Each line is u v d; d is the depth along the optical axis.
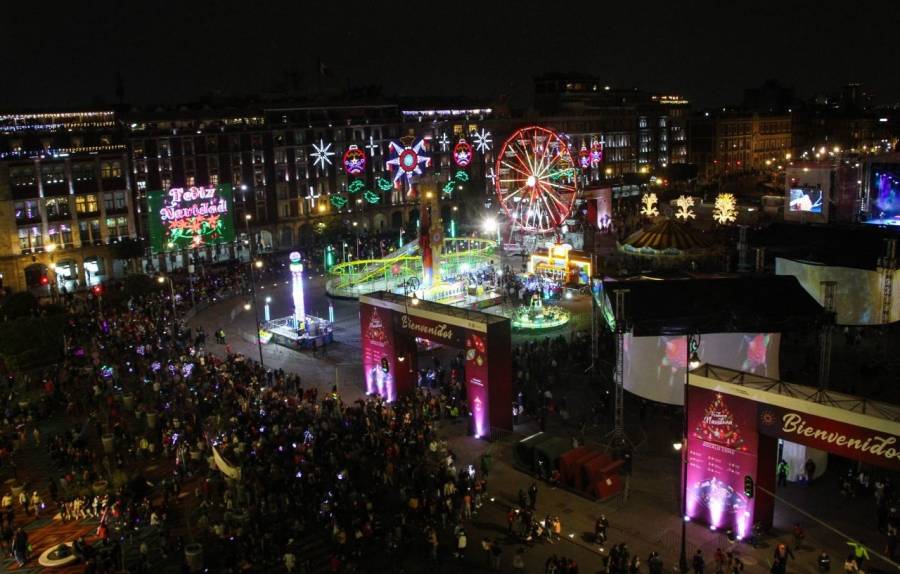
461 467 43.03
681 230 78.88
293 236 121.00
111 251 98.62
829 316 39.88
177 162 105.88
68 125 96.44
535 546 35.00
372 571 33.38
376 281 90.75
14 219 90.88
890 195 96.12
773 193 153.88
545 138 98.00
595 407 48.84
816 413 32.06
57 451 45.28
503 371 46.56
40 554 36.22
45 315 67.25
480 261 97.00
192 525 38.38
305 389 57.09
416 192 134.25
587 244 108.75
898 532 34.00
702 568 31.48
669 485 40.34
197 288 86.56
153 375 56.28
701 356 46.97
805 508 37.25
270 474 40.31
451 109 140.25
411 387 53.62
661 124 186.12
